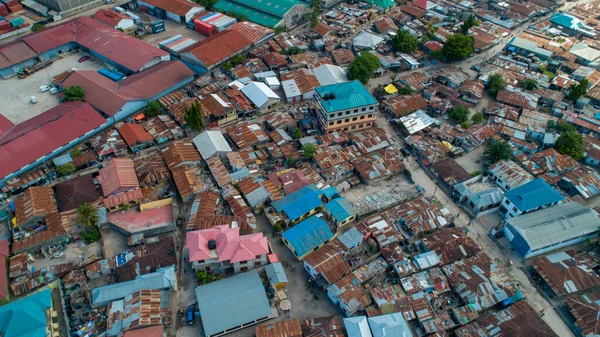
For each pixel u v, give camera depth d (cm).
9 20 17988
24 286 8350
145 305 7838
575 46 16488
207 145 11488
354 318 7775
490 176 11169
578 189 10631
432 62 16212
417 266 8794
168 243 9106
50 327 7675
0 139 11712
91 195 10088
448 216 9888
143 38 17475
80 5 19162
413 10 18988
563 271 8725
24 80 14862
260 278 8531
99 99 12988
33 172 10781
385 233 9425
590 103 13975
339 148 11794
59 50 16162
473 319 7981
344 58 15750
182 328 7906
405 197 10581
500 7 19638
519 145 12112
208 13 18450
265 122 12912
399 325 7638
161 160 11125
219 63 15338
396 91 14212
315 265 8581
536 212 9831
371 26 18238
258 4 18575
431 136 12369
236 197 10188
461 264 8881
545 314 8294
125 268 8612
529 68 15612
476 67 15638
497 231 9762
